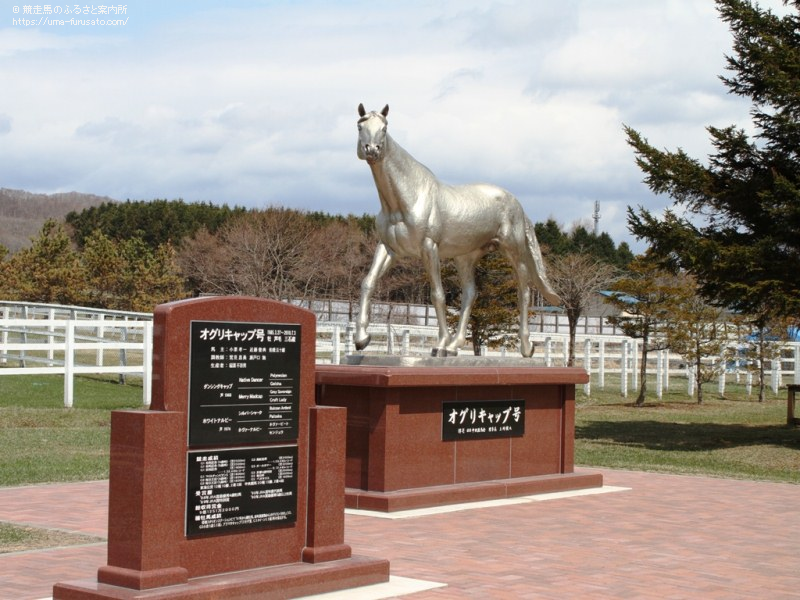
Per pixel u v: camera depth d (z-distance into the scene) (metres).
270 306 7.63
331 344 30.38
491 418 13.16
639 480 15.33
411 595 7.77
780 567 9.23
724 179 20.11
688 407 30.77
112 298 46.97
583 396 33.53
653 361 45.75
